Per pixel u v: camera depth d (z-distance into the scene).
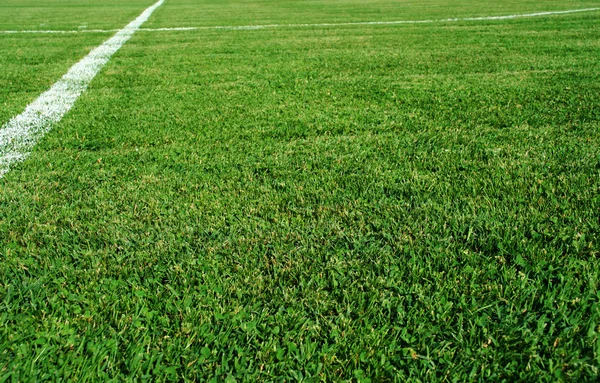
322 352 1.69
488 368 1.61
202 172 3.20
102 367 1.62
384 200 2.75
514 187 2.87
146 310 1.88
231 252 2.26
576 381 1.55
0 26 13.69
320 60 7.87
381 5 20.23
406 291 1.98
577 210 2.56
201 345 1.74
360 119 4.42
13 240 2.37
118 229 2.46
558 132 3.91
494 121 4.25
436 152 3.50
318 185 2.97
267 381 1.58
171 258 2.22
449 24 12.98
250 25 13.72
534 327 1.78
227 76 6.60
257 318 1.86
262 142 3.79
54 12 19.11
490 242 2.28
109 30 12.82
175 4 23.64
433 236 2.37
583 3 18.88
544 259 2.14
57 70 7.14
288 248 2.29
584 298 1.88
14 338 1.73
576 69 6.68
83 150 3.68
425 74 6.56
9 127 4.26
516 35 10.57
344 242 2.33
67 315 1.85
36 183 3.04
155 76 6.65
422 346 1.71
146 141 3.85
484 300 1.92
